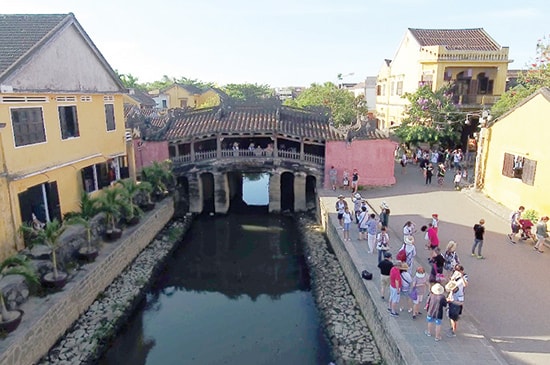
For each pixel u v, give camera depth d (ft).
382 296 44.93
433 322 37.22
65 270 51.19
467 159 112.27
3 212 48.55
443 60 114.32
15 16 62.95
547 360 33.83
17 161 50.67
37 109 54.49
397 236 63.67
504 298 44.01
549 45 96.48
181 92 240.73
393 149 92.94
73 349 43.80
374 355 42.60
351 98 165.37
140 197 79.30
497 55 114.21
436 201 82.64
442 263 43.96
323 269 65.41
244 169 94.38
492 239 61.41
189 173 94.02
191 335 50.90
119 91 77.82
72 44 62.54
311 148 100.78
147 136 93.04
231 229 88.38
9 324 37.96
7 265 40.50
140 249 70.54
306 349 47.39
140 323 53.47
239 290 63.16
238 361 45.60
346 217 62.95
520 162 71.00
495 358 34.09
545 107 63.05
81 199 60.49
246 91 255.70
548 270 50.83
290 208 100.42
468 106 115.14
